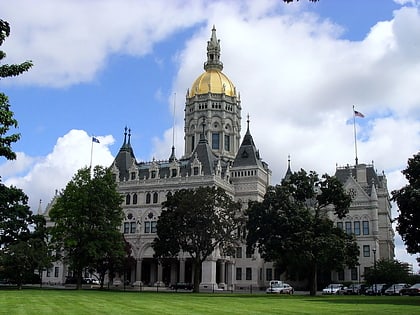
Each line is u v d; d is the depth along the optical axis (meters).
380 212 129.62
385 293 91.44
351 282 118.50
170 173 130.88
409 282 107.31
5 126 27.42
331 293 98.75
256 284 127.31
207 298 59.81
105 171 94.25
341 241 79.00
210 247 88.75
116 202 92.62
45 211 155.00
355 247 86.88
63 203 90.19
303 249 76.69
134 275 129.25
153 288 112.25
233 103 165.88
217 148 159.88
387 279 104.38
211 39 176.75
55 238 90.56
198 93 165.00
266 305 45.22
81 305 42.31
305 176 83.56
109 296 60.56
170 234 87.31
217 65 174.12
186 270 126.81
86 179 91.56
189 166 130.50
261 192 137.12
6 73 25.77
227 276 127.75
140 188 131.25
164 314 33.22
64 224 89.94
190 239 91.75
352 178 128.38
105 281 132.25
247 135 142.50
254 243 83.25
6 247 90.38
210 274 116.31
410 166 70.25
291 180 83.81
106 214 91.69
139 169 137.38
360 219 125.69
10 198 96.25
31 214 101.50
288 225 78.31
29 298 52.50
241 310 37.84
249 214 83.38
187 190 91.62
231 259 127.94
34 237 99.88
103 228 90.06
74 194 89.56
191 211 86.38
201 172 127.06
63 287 105.75
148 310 37.00
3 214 95.31
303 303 49.50
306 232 77.19
